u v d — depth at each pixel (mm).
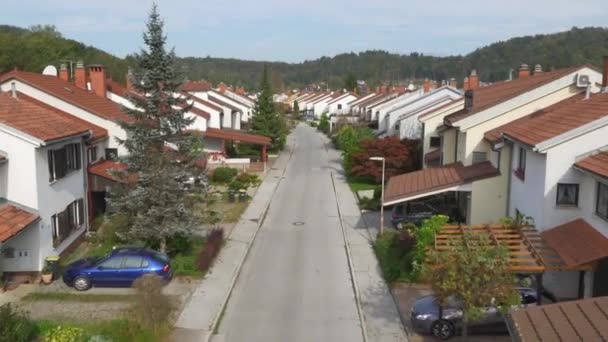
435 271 14430
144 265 20688
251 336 17172
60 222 23797
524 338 11305
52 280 21422
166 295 20125
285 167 54625
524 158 22281
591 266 16031
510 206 24328
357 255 25828
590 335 10617
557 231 18719
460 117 28438
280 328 17781
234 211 34781
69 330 15164
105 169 29109
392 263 23438
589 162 18062
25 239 21312
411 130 48062
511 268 15820
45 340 15117
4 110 22297
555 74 28953
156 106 22609
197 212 27859
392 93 77250
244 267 24203
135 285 17547
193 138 23719
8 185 20922
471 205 25406
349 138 56562
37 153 21156
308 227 31500
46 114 24969
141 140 22609
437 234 20250
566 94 27172
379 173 43750
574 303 12188
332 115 94750
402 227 27844
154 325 16766
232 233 29609
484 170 26078
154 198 22781
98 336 15062
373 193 39375
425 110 47750
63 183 24266
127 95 23062
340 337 17109
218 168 46031
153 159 22703
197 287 21219
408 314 18828
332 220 33219
